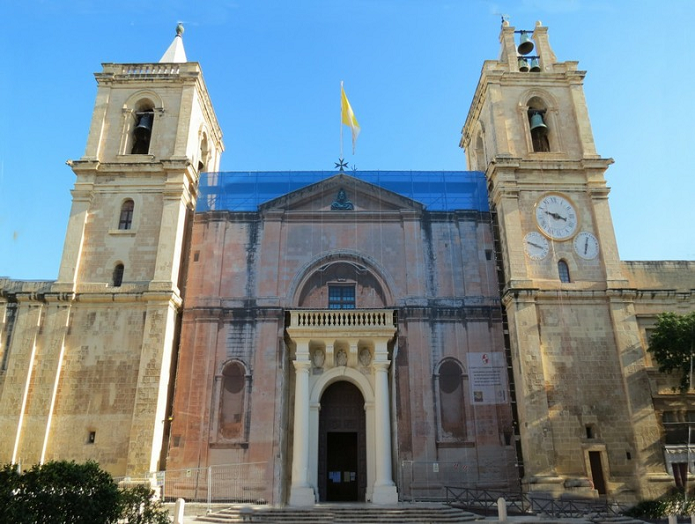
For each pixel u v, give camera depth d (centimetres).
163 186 3225
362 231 3250
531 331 2894
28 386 2778
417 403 2894
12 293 2988
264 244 3206
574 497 2578
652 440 2712
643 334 3028
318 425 2936
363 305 3117
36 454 2655
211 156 3991
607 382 2838
